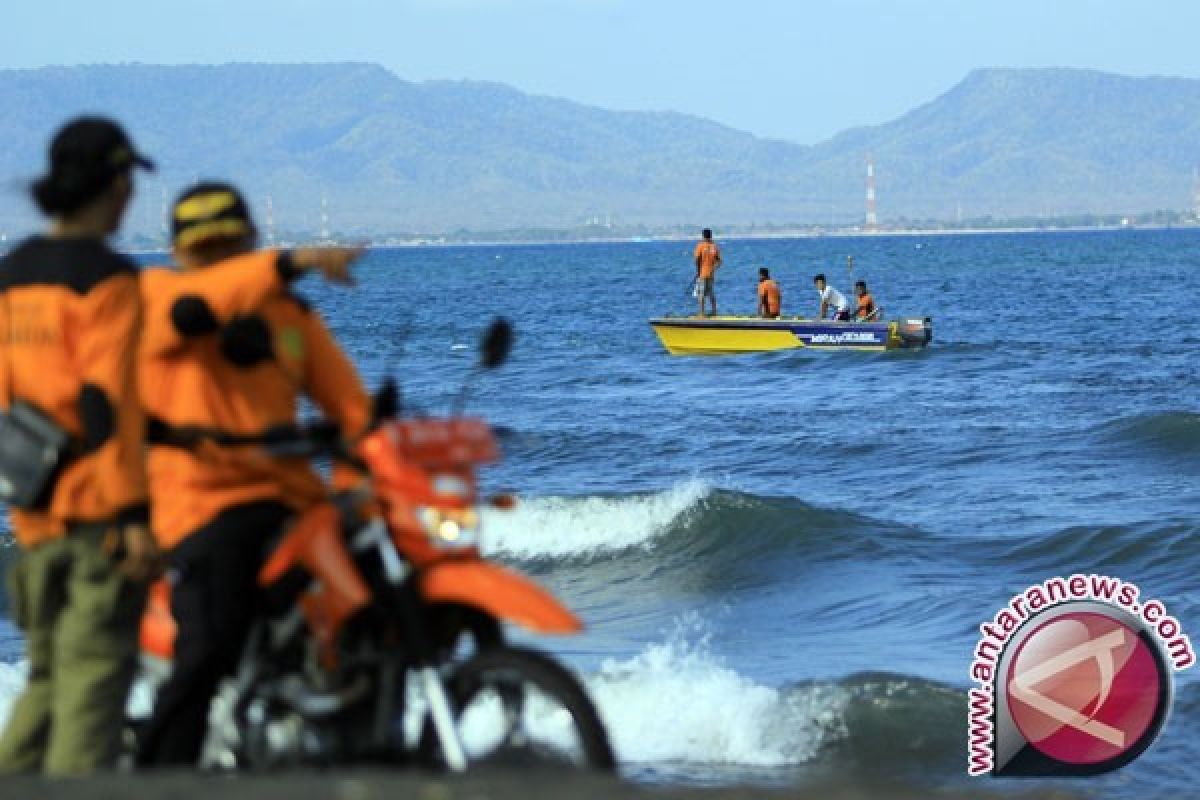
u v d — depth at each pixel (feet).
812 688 125.59
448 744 56.59
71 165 58.54
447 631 58.65
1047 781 108.99
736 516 210.59
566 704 56.08
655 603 186.70
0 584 193.16
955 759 115.34
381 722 58.34
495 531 222.48
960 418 352.49
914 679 126.82
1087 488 253.85
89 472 58.49
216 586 60.08
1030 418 346.95
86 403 57.16
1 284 58.90
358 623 59.21
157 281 61.41
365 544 58.95
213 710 61.93
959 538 209.56
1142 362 485.97
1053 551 197.16
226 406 60.80
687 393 431.84
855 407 383.45
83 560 59.06
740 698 125.49
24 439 58.29
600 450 320.70
